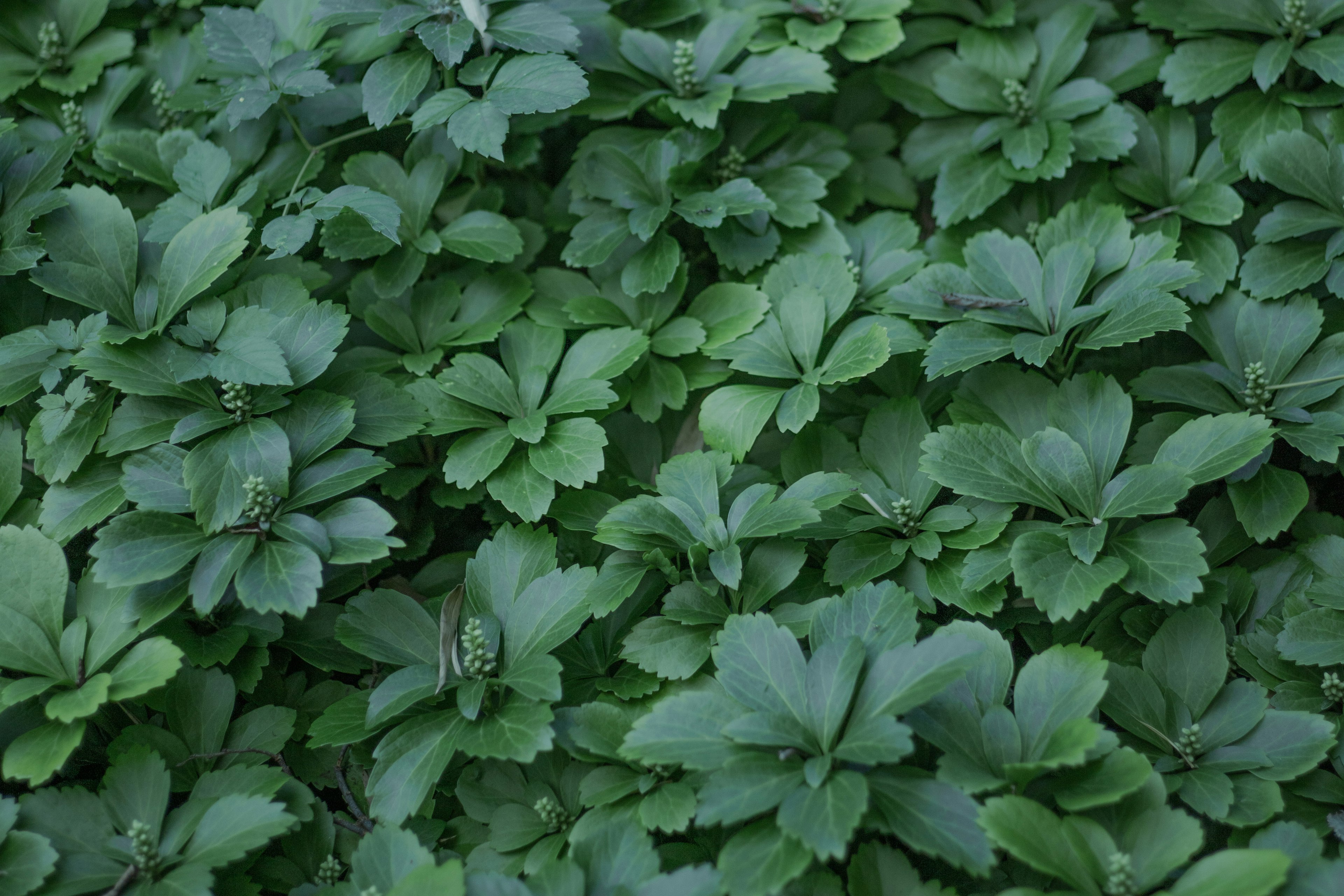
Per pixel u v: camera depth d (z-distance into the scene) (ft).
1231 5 4.47
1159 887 3.87
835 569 4.15
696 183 4.50
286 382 4.07
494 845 4.01
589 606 4.06
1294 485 4.18
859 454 4.28
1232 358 4.31
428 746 3.99
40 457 4.16
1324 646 4.04
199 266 4.20
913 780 3.86
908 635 3.94
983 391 4.27
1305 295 4.29
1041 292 4.28
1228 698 4.02
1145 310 4.17
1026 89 4.59
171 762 4.07
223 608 4.17
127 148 4.48
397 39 4.54
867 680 3.90
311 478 4.12
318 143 4.61
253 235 4.45
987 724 3.93
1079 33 4.57
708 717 3.92
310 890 3.94
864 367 4.20
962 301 4.30
